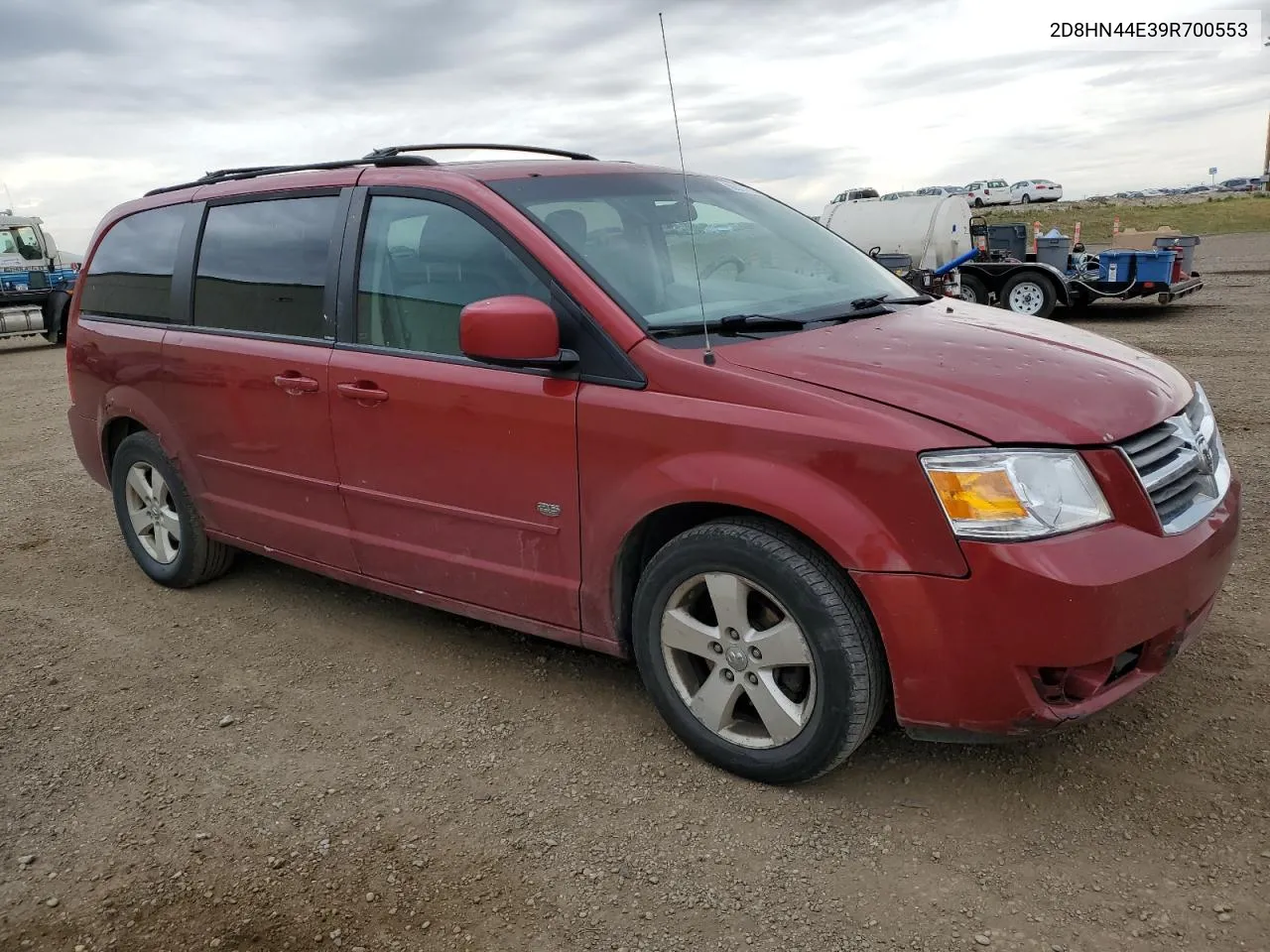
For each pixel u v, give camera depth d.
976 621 2.44
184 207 4.43
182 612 4.52
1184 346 10.69
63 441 8.62
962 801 2.80
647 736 3.24
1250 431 6.52
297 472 3.89
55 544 5.61
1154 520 2.54
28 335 18.94
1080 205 54.53
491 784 3.03
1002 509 2.42
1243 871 2.45
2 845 2.88
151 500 4.73
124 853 2.81
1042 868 2.52
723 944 2.34
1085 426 2.53
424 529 3.53
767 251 3.72
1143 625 2.47
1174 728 3.06
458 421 3.28
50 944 2.48
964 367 2.77
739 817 2.80
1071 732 3.08
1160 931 2.28
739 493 2.67
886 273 4.03
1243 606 3.84
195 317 4.27
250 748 3.33
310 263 3.79
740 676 2.87
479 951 2.37
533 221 3.21
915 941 2.31
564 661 3.80
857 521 2.52
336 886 2.62
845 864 2.58
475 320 2.90
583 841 2.74
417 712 3.50
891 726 3.19
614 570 3.06
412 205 3.50
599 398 2.95
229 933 2.47
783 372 2.74
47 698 3.76
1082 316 14.58
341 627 4.26
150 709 3.64
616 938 2.38
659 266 3.29
